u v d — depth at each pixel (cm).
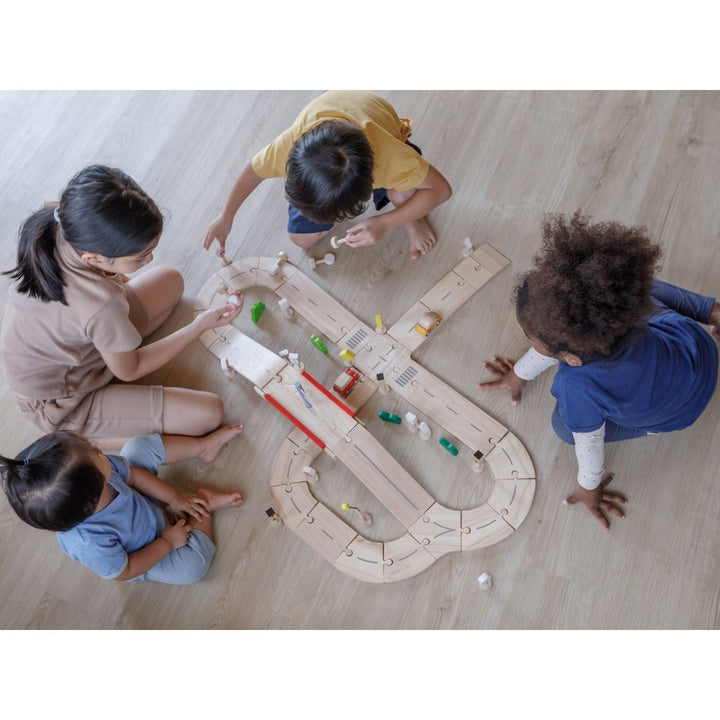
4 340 149
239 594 162
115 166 203
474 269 184
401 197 173
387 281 186
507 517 162
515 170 195
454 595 159
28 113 211
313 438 165
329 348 181
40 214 132
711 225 184
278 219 194
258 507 168
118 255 129
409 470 168
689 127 195
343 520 165
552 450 167
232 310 164
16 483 133
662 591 156
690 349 133
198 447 168
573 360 118
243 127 206
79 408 164
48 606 162
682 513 161
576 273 107
